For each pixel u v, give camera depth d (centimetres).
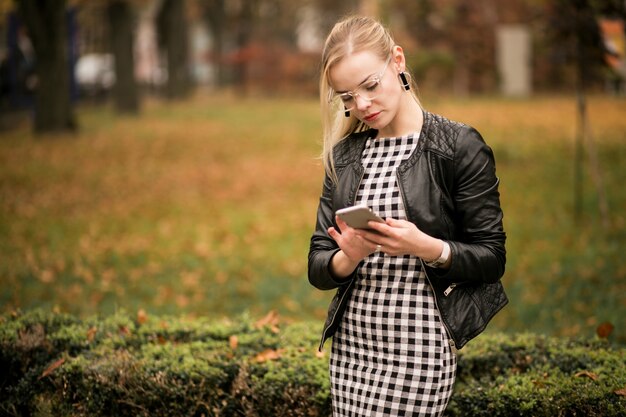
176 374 387
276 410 375
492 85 3844
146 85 4638
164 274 848
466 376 406
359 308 285
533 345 422
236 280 823
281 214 1206
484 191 277
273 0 5912
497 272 274
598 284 736
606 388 347
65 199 1320
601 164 1512
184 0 3784
